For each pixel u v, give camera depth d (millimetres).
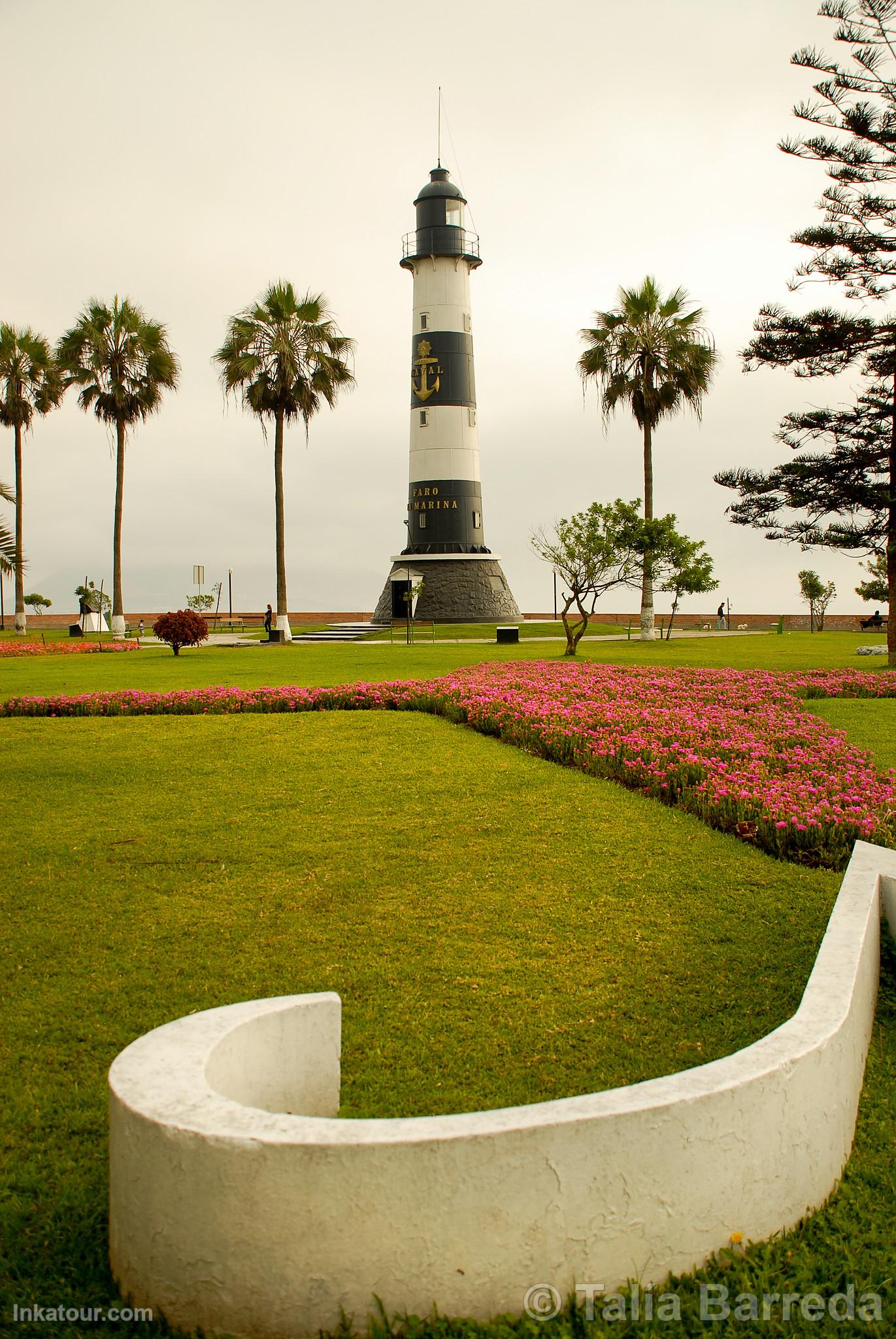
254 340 35500
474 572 45312
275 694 15523
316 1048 3449
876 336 22156
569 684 16672
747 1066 2914
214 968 5359
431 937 5812
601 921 6074
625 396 35188
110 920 6102
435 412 44219
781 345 22625
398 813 8594
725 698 15234
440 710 14508
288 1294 2439
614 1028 4676
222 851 7523
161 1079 2688
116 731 13023
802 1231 3064
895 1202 3295
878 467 23125
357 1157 2408
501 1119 2541
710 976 5281
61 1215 3230
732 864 7164
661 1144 2654
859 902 4562
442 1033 4609
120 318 37250
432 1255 2467
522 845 7617
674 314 34594
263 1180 2412
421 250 43375
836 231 21859
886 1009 4902
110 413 38312
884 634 45094
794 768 9586
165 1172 2486
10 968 5371
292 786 9672
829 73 19734
